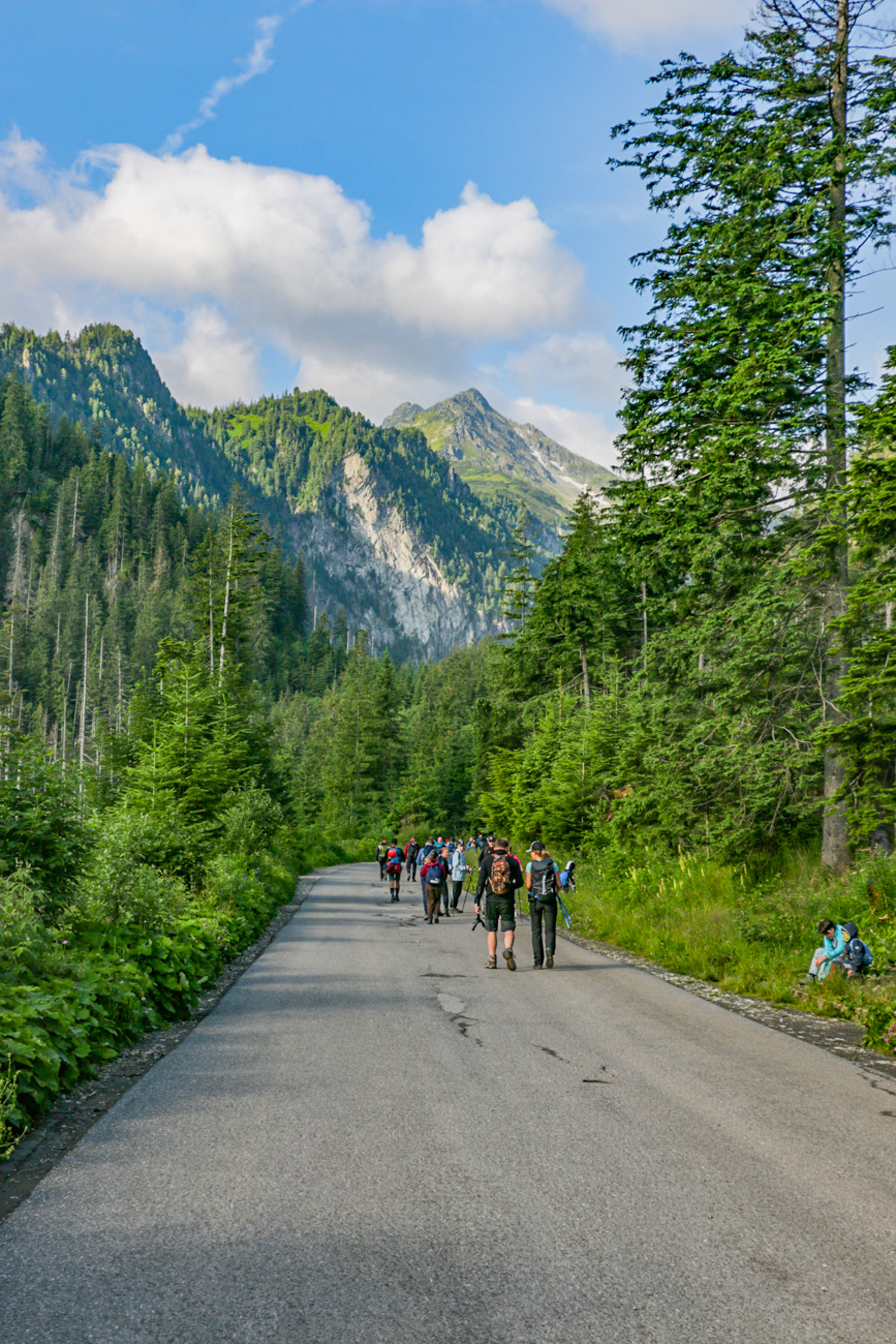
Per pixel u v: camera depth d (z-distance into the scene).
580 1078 6.14
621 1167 4.39
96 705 136.88
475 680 151.25
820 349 15.09
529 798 35.84
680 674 18.19
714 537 16.00
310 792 93.94
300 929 17.22
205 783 26.41
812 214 14.96
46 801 10.00
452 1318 2.91
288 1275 3.20
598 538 39.69
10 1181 4.17
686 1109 5.43
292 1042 7.23
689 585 17.64
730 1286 3.16
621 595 40.34
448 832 84.38
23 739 10.39
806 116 15.80
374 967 11.95
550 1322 2.89
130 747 35.94
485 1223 3.69
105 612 179.00
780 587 15.54
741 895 14.79
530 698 46.06
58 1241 3.49
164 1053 6.87
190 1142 4.72
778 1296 3.09
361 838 81.38
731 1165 4.44
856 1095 5.85
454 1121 5.11
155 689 38.69
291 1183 4.12
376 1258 3.35
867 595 12.89
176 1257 3.35
